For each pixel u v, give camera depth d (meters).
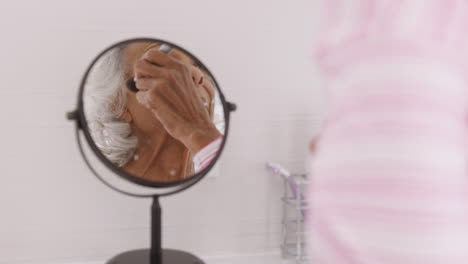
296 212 1.13
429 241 0.31
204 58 1.10
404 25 0.32
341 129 0.34
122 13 1.06
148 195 0.88
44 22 1.02
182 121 0.85
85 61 1.05
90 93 0.81
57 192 1.05
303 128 1.16
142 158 0.82
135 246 1.09
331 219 0.34
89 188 1.06
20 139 1.03
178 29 1.09
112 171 0.81
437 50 0.32
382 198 0.32
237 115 1.12
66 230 1.06
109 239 1.08
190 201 1.11
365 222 0.32
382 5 0.33
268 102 1.14
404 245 0.31
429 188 0.31
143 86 0.84
